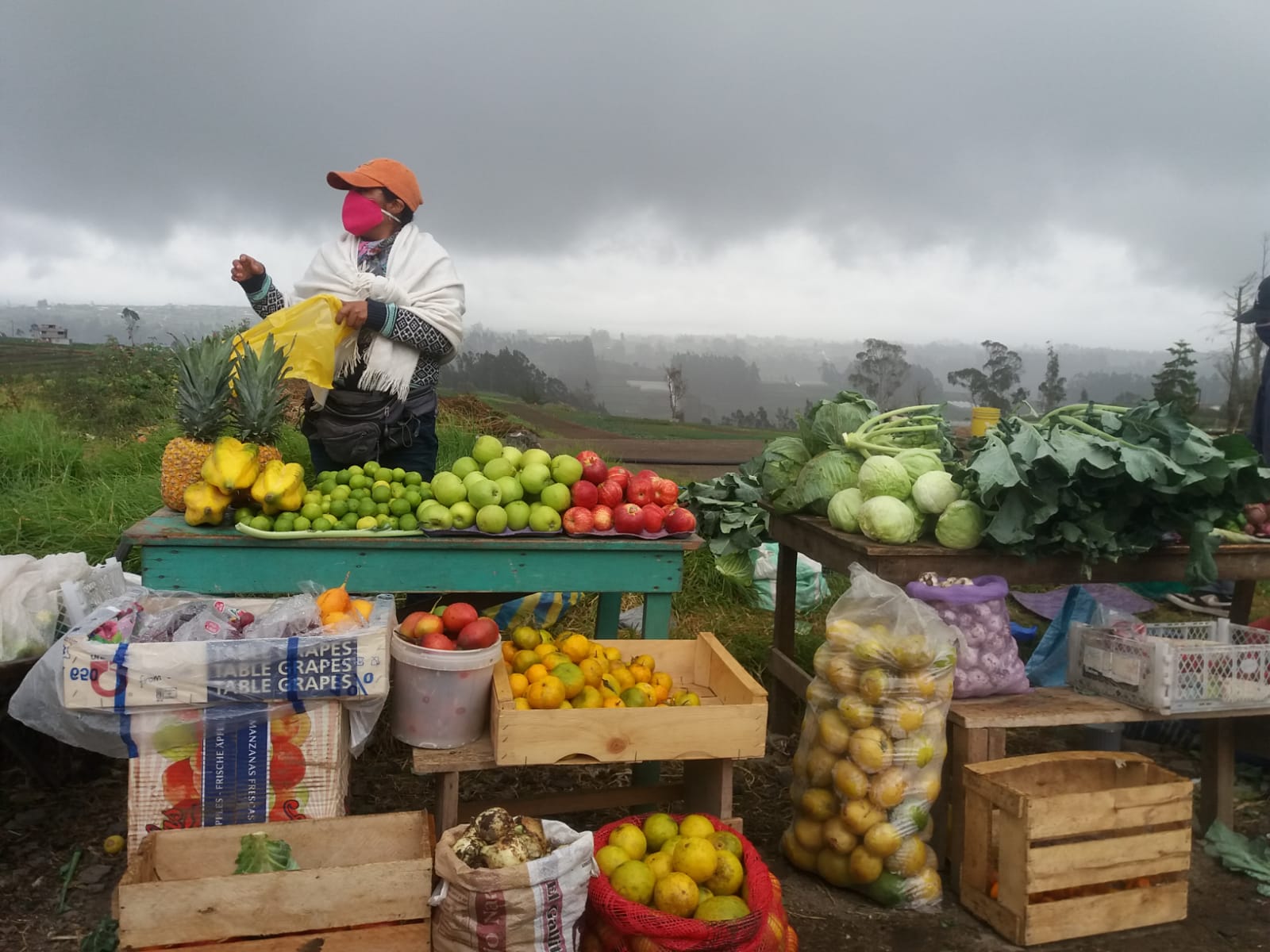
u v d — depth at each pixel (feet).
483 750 9.10
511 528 10.72
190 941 6.95
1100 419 11.82
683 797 10.73
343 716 8.86
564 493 10.80
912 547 10.97
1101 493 10.96
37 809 11.33
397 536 10.35
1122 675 10.91
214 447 10.55
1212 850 11.26
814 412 13.76
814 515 13.17
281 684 8.32
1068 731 14.89
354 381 12.64
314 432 13.03
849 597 10.18
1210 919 9.95
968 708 10.44
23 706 9.00
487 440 11.34
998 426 11.51
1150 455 10.61
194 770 8.37
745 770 13.26
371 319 12.07
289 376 11.59
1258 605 20.21
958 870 10.29
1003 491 10.76
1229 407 33.68
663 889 7.68
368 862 8.07
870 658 9.68
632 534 10.84
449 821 9.09
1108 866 9.44
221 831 7.84
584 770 13.35
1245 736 11.78
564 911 7.24
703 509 16.49
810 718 10.53
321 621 8.96
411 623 9.45
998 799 9.48
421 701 9.06
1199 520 10.96
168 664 8.11
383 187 12.92
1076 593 13.91
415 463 13.56
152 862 7.66
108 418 32.45
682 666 11.13
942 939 9.43
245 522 10.25
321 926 7.15
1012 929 9.30
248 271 13.00
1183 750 14.16
